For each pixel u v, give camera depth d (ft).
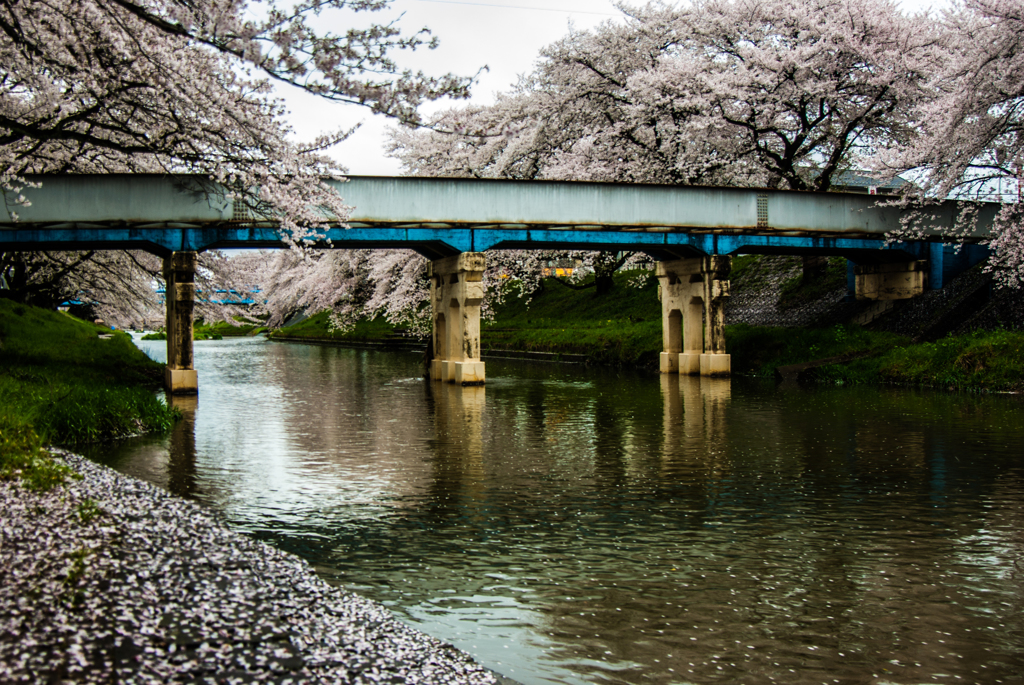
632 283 147.13
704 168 108.99
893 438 52.34
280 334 256.73
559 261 168.45
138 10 29.53
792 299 123.85
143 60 40.11
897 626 22.80
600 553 29.30
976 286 94.63
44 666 15.69
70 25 40.16
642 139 113.80
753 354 106.42
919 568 27.53
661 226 90.12
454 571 27.32
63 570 21.07
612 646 21.47
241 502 36.65
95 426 53.67
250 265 112.06
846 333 102.01
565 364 128.88
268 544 29.86
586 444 52.01
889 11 106.83
